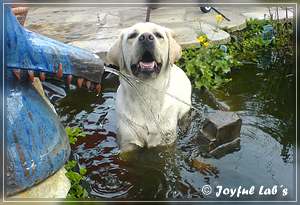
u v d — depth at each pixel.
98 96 1.55
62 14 2.24
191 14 2.16
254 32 1.99
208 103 1.50
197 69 1.65
